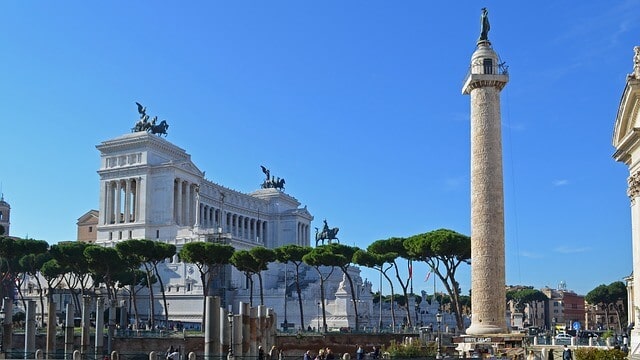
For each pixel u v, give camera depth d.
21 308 146.75
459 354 71.25
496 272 74.19
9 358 66.62
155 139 198.88
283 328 119.50
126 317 115.38
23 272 141.38
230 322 72.94
